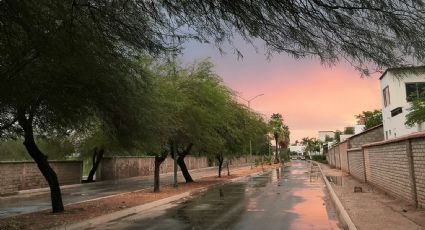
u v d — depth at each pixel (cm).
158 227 1259
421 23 543
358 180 3048
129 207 1688
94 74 1126
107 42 880
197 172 6203
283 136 11356
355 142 4394
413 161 1398
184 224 1299
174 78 2444
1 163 2792
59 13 764
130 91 1297
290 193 2328
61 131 1567
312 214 1468
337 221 1302
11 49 868
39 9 771
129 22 796
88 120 1598
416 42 557
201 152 3641
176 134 2420
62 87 1191
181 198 2208
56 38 838
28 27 801
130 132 1551
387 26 553
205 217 1444
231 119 3541
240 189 2717
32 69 1072
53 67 1040
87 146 3934
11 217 1448
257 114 4791
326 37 592
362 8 540
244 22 604
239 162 10062
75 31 822
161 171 5859
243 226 1227
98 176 4291
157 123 1634
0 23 797
